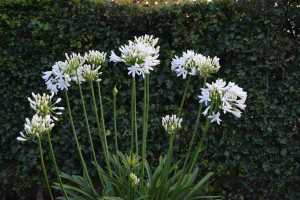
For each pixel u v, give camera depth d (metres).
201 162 3.21
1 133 3.30
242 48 2.95
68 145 3.26
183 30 3.04
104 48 3.16
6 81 3.23
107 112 3.22
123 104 3.30
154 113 3.23
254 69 3.01
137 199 1.81
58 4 3.10
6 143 3.32
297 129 3.00
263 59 3.02
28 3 3.09
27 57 3.22
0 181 3.33
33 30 3.14
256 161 3.17
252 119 3.08
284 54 2.95
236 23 2.96
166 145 3.23
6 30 3.12
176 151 3.27
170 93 3.18
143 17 3.14
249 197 3.28
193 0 3.00
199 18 2.99
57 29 3.15
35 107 1.49
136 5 3.15
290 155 3.04
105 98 3.19
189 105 3.24
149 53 1.73
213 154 3.26
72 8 3.08
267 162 3.09
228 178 3.29
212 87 1.59
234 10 2.96
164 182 2.14
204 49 3.05
